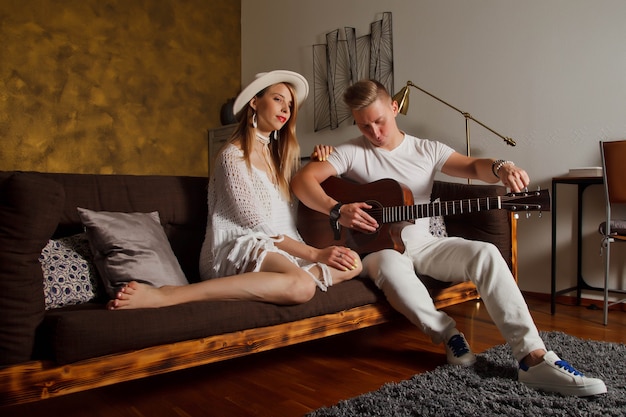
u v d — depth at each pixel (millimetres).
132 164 4656
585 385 1371
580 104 2906
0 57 3979
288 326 1616
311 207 2006
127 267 1596
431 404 1344
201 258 1859
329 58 4289
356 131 4102
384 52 3854
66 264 1602
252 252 1691
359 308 1824
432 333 1754
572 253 2961
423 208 1854
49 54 4203
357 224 1866
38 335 1218
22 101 4086
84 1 4371
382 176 2092
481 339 2104
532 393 1429
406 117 3693
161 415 1416
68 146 4309
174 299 1428
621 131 2768
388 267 1808
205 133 5125
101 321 1233
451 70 3453
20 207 1199
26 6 4086
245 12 5273
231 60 5293
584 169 2701
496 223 2434
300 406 1456
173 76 4895
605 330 2301
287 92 2008
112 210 1848
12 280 1181
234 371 1780
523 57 3121
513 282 1650
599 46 2830
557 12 2979
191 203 2055
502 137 3061
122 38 4582
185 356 1389
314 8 4441
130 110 4637
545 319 2531
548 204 1646
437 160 2088
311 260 1767
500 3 3213
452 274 1841
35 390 1171
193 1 5016
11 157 4043
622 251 2787
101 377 1251
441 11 3502
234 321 1471
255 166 1946
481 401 1363
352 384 1624
